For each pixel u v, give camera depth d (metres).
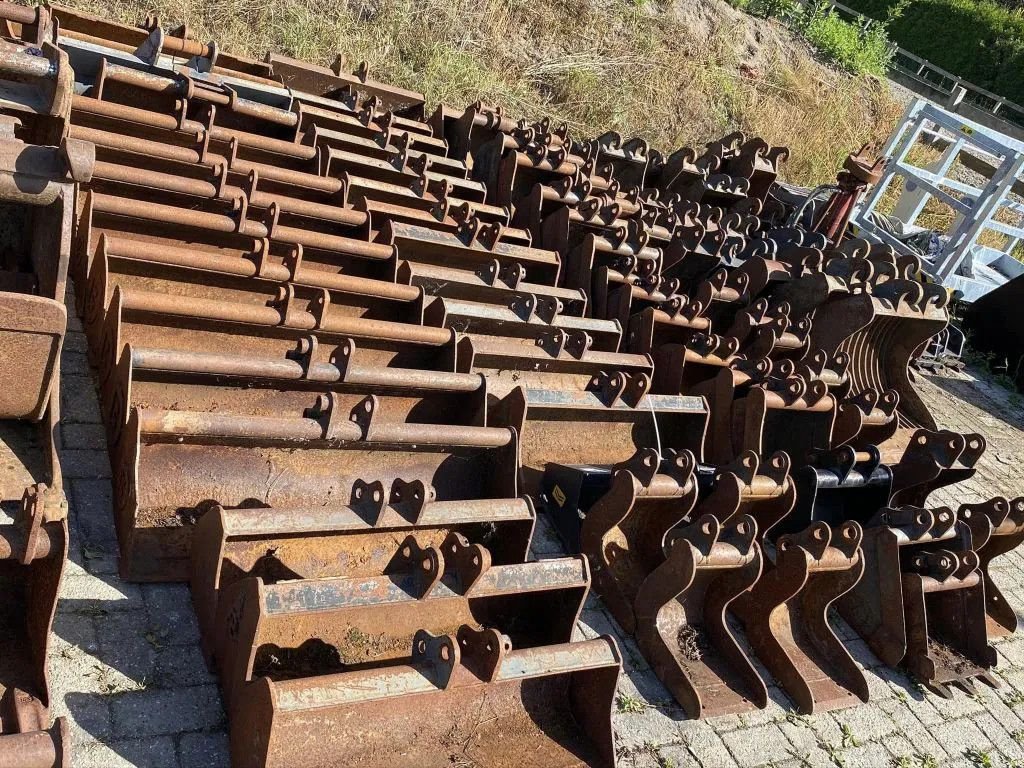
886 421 6.26
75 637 3.45
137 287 4.36
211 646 3.51
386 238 5.36
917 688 5.55
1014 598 6.80
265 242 4.43
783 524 5.68
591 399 5.20
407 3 10.46
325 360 4.61
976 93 28.39
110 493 4.07
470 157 6.82
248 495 4.00
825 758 4.64
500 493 4.42
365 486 3.66
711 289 6.35
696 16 15.15
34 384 3.37
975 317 11.30
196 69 5.71
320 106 6.39
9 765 2.54
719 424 5.96
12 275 3.66
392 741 3.41
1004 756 5.29
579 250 6.29
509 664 3.54
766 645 5.09
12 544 2.78
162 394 3.99
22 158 3.29
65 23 5.62
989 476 8.53
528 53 11.77
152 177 4.57
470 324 5.23
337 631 3.62
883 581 5.61
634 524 5.05
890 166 11.43
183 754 3.24
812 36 18.58
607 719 3.78
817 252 6.83
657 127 12.59
